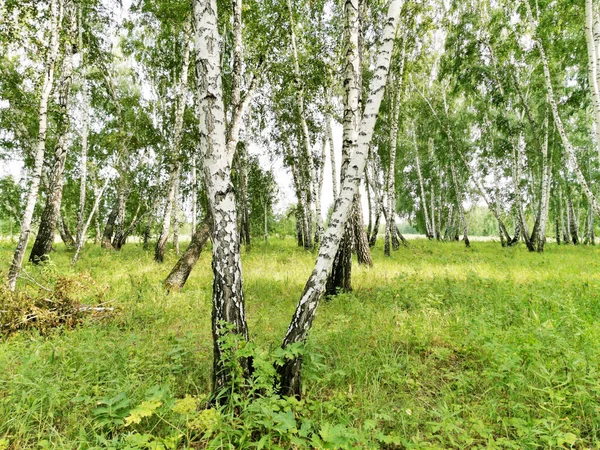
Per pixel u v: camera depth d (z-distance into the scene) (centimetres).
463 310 529
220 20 1119
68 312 515
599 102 855
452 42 1709
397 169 3003
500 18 1562
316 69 1234
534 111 2052
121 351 368
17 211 2064
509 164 2438
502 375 296
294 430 219
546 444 247
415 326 448
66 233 1902
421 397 317
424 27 1440
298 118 1753
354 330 443
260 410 238
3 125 1394
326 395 322
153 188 1953
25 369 308
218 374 292
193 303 637
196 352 408
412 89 2069
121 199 1783
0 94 1166
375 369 359
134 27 1652
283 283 811
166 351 404
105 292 593
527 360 327
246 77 1457
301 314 308
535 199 2634
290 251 1667
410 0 1263
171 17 1198
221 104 313
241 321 303
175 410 234
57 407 283
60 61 1020
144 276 806
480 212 5872
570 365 308
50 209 1036
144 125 1680
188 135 1478
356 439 222
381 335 439
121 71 2011
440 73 1839
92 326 484
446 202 3441
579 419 273
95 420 264
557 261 1220
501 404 286
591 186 2530
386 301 603
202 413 239
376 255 1526
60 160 1054
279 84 1352
